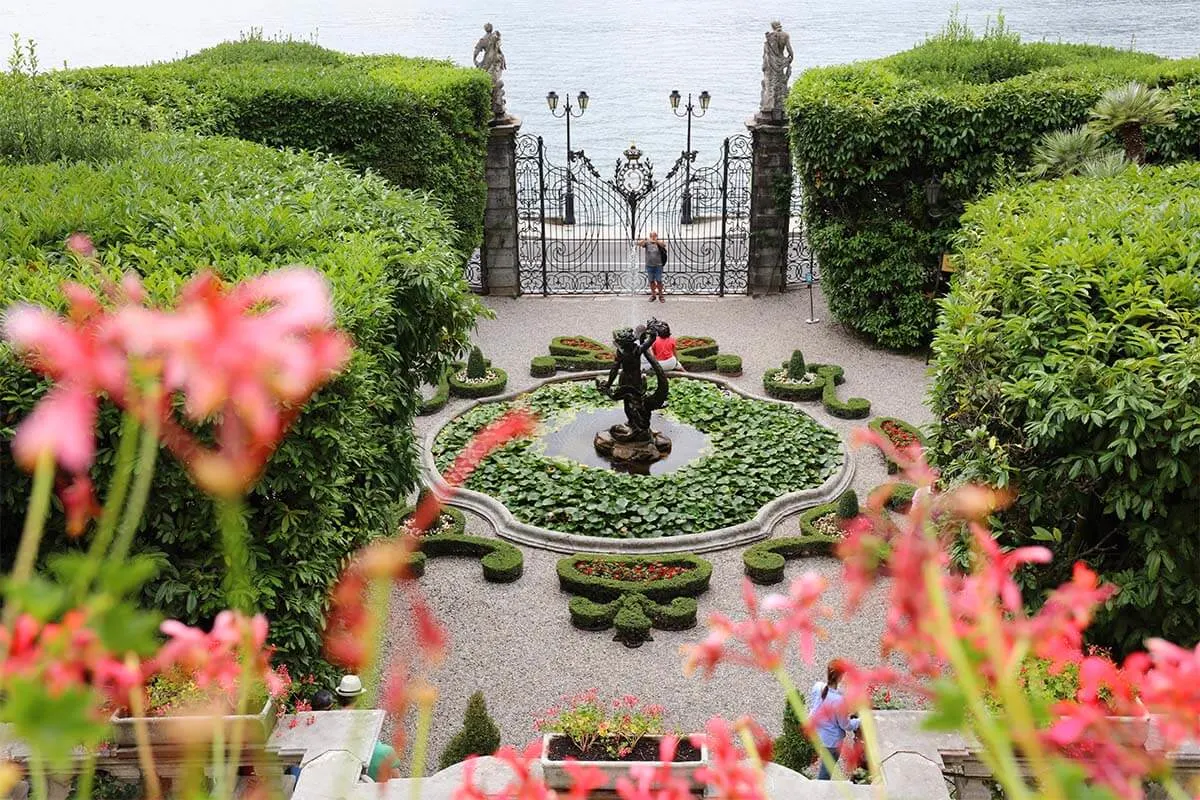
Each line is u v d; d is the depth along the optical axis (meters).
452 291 14.09
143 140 17.88
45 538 9.56
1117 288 11.32
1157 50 72.12
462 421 20.58
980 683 1.69
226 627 1.73
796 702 1.79
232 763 1.79
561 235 36.34
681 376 22.84
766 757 1.98
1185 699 1.47
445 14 155.25
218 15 151.75
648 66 89.94
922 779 7.46
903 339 24.34
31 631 1.21
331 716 8.15
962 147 23.59
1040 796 1.47
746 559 15.54
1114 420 9.88
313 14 155.00
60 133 16.52
